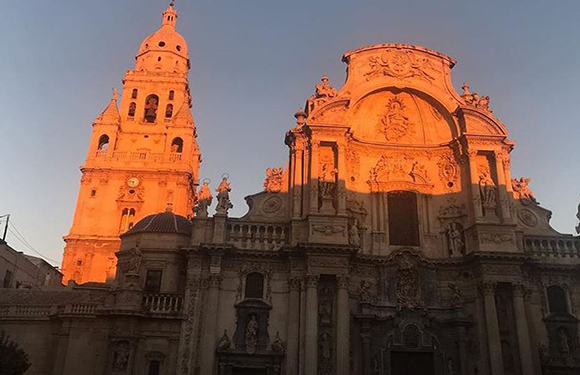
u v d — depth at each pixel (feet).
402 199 142.20
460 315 125.80
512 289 125.90
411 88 147.54
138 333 118.83
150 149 238.89
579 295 130.72
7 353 94.22
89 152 228.43
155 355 117.91
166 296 123.44
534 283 131.03
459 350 124.16
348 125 136.56
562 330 126.21
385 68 148.87
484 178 138.21
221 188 132.36
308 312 118.52
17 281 185.37
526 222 139.33
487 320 122.42
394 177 142.92
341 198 130.11
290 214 132.16
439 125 148.66
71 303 126.11
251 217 133.18
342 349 116.57
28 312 127.85
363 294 126.93
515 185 143.74
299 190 133.28
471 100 148.05
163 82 257.55
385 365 122.83
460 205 139.23
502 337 124.06
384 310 126.82
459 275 132.46
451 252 134.41
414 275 130.72
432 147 145.89
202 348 117.08
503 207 133.49
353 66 148.77
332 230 126.11
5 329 125.90
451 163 144.66
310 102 143.02
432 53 151.74
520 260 126.52
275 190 136.98
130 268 129.49
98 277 205.67
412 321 126.62
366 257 130.62
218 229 127.34
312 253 122.93
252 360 118.62
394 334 125.49
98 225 214.28
